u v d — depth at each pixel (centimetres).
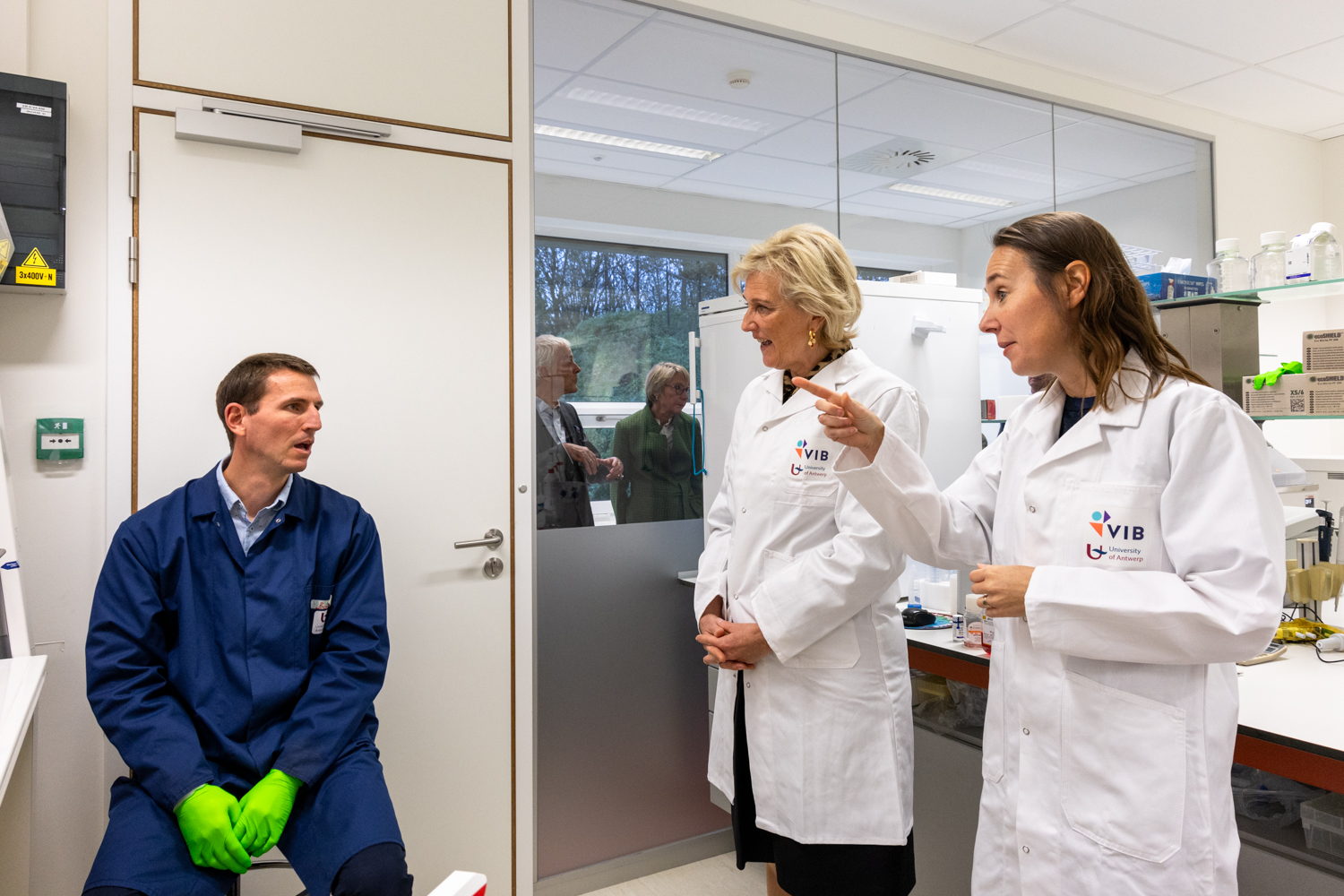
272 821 154
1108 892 113
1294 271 214
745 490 177
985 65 338
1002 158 345
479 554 242
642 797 270
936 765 205
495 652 244
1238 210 418
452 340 239
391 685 230
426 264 236
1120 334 119
